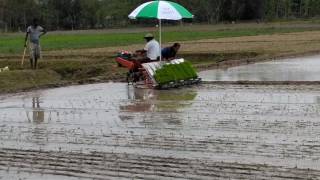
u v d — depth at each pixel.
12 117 16.16
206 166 10.63
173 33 78.88
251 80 23.72
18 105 18.30
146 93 20.42
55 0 125.75
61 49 47.88
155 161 11.06
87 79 25.11
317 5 134.12
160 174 10.25
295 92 19.78
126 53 23.50
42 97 20.00
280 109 16.36
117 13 131.25
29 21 123.44
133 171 10.47
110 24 128.62
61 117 15.96
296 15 134.88
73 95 20.31
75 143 12.77
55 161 11.32
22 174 10.55
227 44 48.91
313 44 46.34
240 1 124.88
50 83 23.78
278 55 36.25
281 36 61.31
